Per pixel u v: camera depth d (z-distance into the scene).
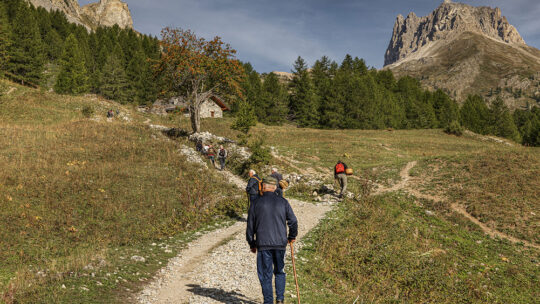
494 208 17.08
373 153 38.06
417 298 7.59
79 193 14.39
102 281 6.33
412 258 9.97
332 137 48.66
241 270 7.72
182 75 36.56
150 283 6.79
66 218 11.83
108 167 18.81
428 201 18.97
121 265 7.61
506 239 14.56
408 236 13.32
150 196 15.47
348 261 8.84
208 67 36.75
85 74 82.56
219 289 6.39
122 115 52.69
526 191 18.44
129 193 15.39
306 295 6.25
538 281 11.12
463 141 57.47
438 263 10.52
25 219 11.18
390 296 7.29
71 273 6.57
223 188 19.34
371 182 21.17
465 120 96.06
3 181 14.02
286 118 94.88
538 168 21.47
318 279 7.52
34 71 72.75
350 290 7.16
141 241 10.70
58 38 105.25
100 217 12.48
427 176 23.41
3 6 93.88
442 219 16.88
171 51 35.81
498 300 9.25
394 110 85.06
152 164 21.23
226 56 37.44
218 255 9.09
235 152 28.64
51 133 26.22
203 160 26.44
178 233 11.92
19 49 71.19
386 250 9.91
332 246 9.80
